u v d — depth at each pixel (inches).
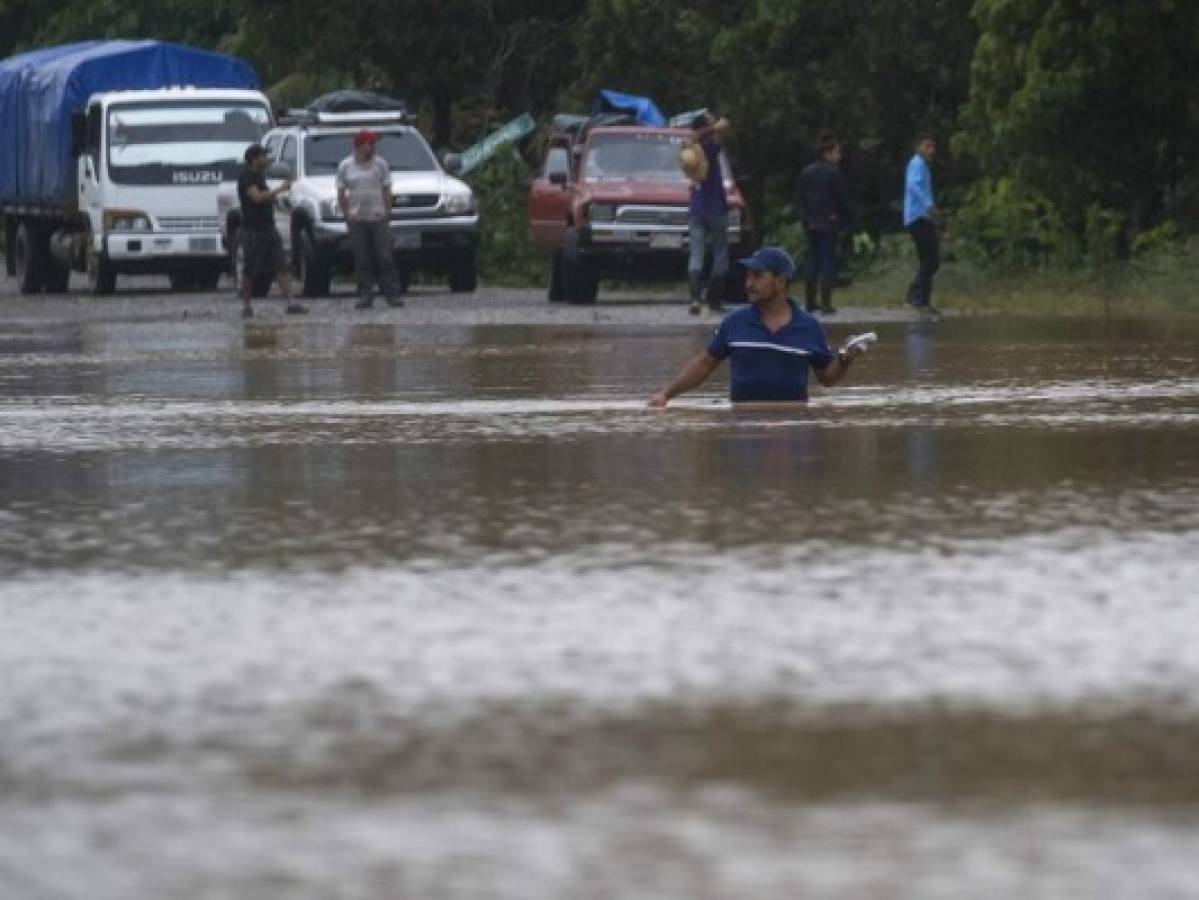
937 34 3336.6
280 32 4050.2
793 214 3440.0
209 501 901.8
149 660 585.6
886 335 2028.8
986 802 446.0
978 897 384.2
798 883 393.1
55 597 680.4
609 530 804.0
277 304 2869.1
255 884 393.7
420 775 469.1
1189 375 1526.8
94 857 411.5
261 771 472.7
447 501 890.1
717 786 458.9
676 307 2689.5
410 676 562.3
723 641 601.9
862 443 1091.3
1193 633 608.7
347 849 416.2
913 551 749.9
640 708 526.0
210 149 3223.4
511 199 3752.5
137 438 1162.6
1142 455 1032.8
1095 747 487.5
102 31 4744.1
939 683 549.0
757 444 1088.8
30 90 3474.4
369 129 3132.4
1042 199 2837.1
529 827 430.3
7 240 3617.1
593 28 3644.2
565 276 2834.6
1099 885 391.2
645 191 2792.8
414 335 2132.1
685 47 3572.8
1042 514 836.6
